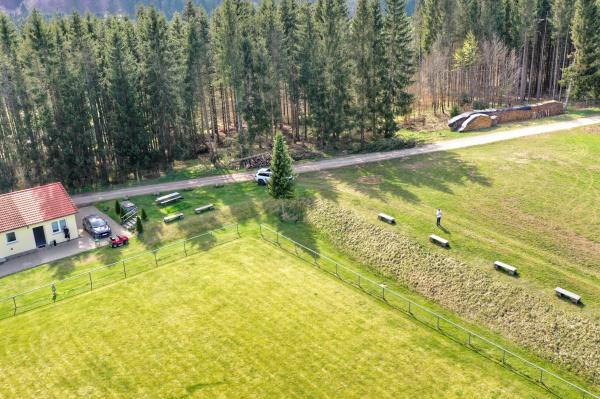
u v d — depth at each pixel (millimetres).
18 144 59531
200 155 74125
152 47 64062
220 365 29578
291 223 48375
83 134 62000
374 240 42531
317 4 75812
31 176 60406
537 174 52281
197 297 36562
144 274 40250
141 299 36594
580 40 79688
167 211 52125
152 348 31188
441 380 28141
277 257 42344
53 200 47531
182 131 73500
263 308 35031
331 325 33062
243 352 30609
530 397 26844
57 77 59750
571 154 57188
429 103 94062
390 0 69938
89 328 33375
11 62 57875
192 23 69562
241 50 65562
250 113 67188
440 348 30859
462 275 36531
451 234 41031
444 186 51094
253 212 50656
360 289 37531
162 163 68375
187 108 69938
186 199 55281
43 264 43156
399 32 70188
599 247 38438
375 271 40062
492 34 87438
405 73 71812
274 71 69250
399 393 27234
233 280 38719
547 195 47375
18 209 45656
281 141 46125
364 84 66562
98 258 43688
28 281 40406
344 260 41969
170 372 29109
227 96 86875
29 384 28547
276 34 69875
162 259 42750
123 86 62594
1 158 59594
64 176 60969
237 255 42812
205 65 71312
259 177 57844
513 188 49281
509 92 86938
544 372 28703
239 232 47250
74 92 60875
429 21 90688
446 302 35375
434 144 65750
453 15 87375
